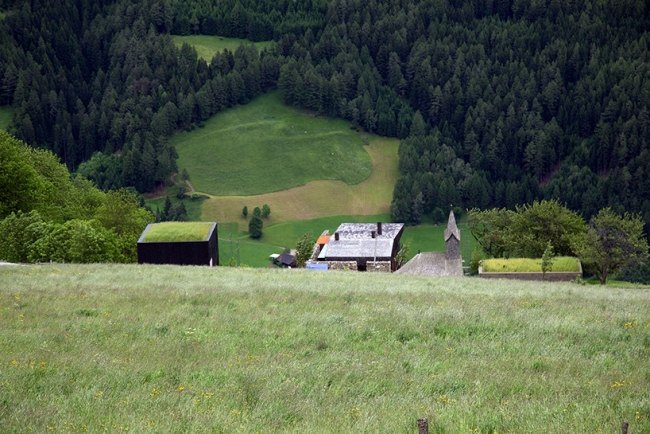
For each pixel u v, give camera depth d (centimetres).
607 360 4162
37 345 4450
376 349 4434
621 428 2823
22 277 8162
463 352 4416
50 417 3109
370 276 10050
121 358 4162
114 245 13938
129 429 2953
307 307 5881
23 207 15688
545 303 6375
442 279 9981
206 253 13988
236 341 4622
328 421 3097
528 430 2922
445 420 3045
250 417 3162
